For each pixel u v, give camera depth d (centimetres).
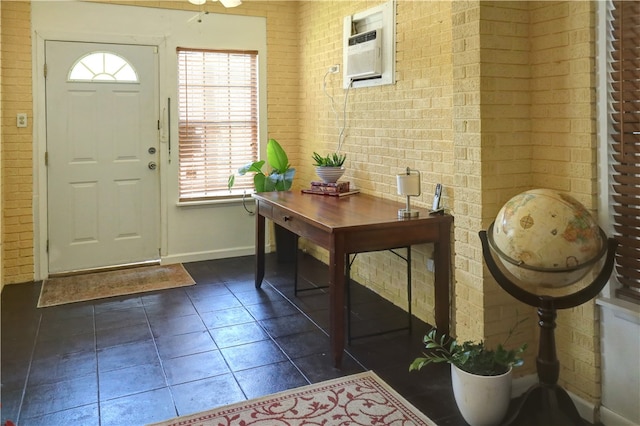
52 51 416
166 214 470
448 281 293
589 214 190
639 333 198
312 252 502
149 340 303
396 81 344
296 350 289
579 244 179
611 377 210
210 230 489
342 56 410
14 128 406
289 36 498
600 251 185
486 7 223
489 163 230
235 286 407
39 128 416
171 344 297
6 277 410
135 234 462
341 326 267
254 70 492
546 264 179
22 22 404
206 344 297
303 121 496
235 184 497
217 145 485
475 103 229
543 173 231
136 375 260
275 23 491
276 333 313
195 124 475
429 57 311
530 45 231
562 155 221
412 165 332
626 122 196
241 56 486
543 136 230
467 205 240
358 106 393
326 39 438
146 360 277
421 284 333
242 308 357
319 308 357
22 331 316
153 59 451
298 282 416
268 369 266
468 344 218
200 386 248
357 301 371
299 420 217
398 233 277
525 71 232
